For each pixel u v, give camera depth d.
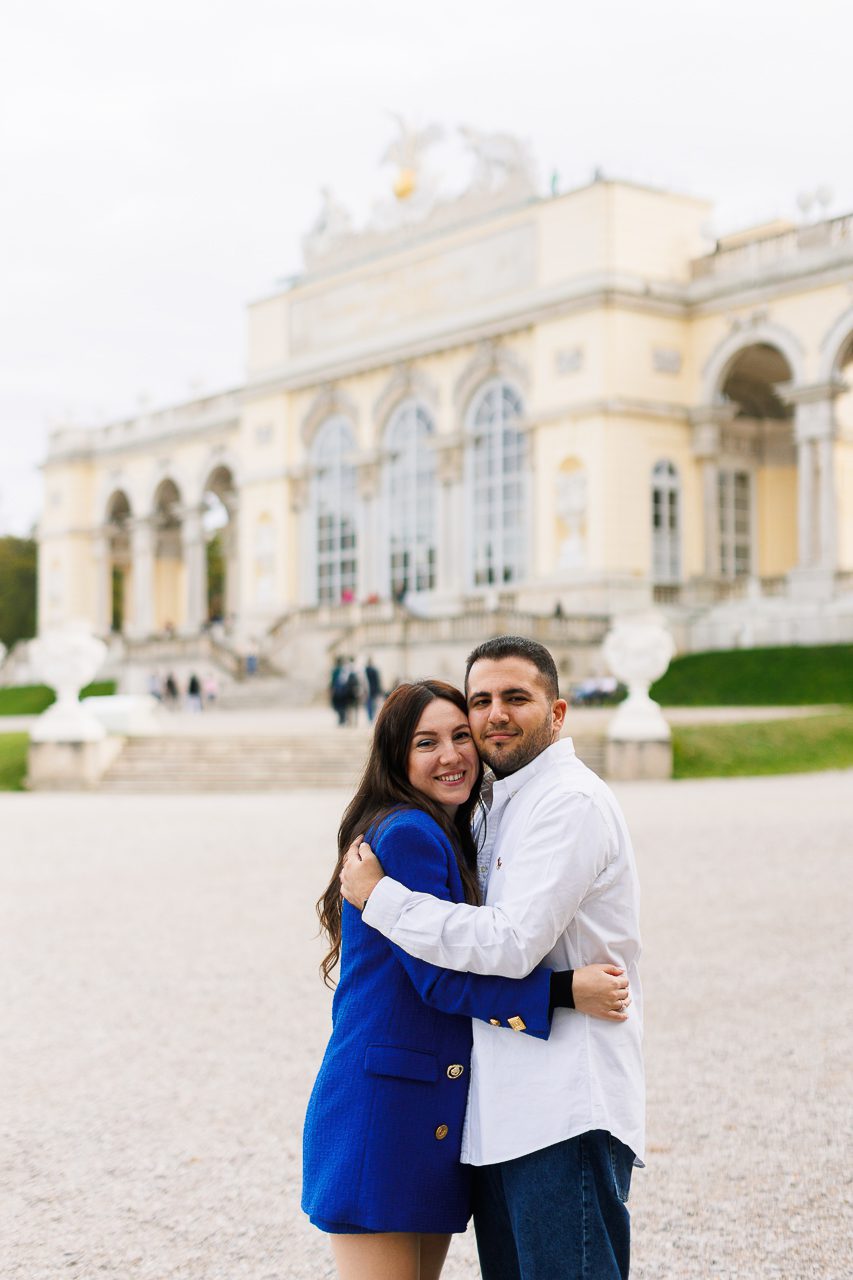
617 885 4.13
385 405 59.69
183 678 57.16
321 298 63.09
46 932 12.80
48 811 23.64
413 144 58.94
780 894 13.85
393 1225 3.98
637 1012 4.18
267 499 65.69
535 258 53.06
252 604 66.31
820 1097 7.83
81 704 31.55
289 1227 6.19
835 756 28.70
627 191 51.16
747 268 50.44
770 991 10.16
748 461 55.62
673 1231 6.09
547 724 4.32
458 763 4.38
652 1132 7.33
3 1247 6.02
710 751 28.25
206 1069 8.53
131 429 80.81
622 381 50.66
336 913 4.48
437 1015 4.12
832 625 46.34
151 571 79.69
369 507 60.44
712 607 50.69
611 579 49.91
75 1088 8.23
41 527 86.75
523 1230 3.97
